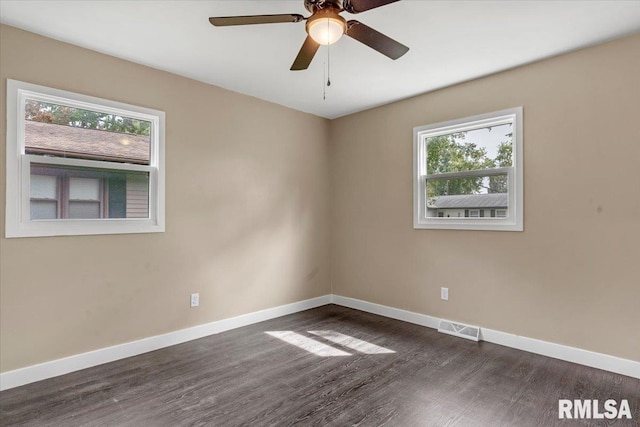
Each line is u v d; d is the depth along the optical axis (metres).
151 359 2.84
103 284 2.78
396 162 3.96
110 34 2.52
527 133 2.99
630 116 2.51
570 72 2.77
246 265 3.75
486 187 3.30
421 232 3.73
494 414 2.05
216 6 2.18
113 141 2.90
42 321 2.49
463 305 3.40
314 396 2.26
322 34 1.83
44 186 2.55
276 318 3.98
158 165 3.09
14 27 2.40
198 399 2.22
